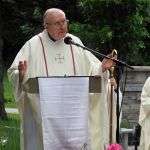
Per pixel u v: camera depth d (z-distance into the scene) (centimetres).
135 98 2442
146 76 2436
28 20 3875
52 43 1291
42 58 1283
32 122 1226
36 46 1288
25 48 1290
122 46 2973
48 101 1187
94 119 1225
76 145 1197
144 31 3008
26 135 1230
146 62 3619
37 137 1224
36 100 1204
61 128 1190
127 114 2441
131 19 2914
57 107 1189
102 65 1208
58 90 1190
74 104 1193
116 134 1240
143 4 2920
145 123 1509
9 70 1246
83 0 2931
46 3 3781
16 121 2495
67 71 1282
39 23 3869
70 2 3700
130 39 2962
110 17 2928
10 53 4956
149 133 1507
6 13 3706
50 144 1189
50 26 1270
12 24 4444
